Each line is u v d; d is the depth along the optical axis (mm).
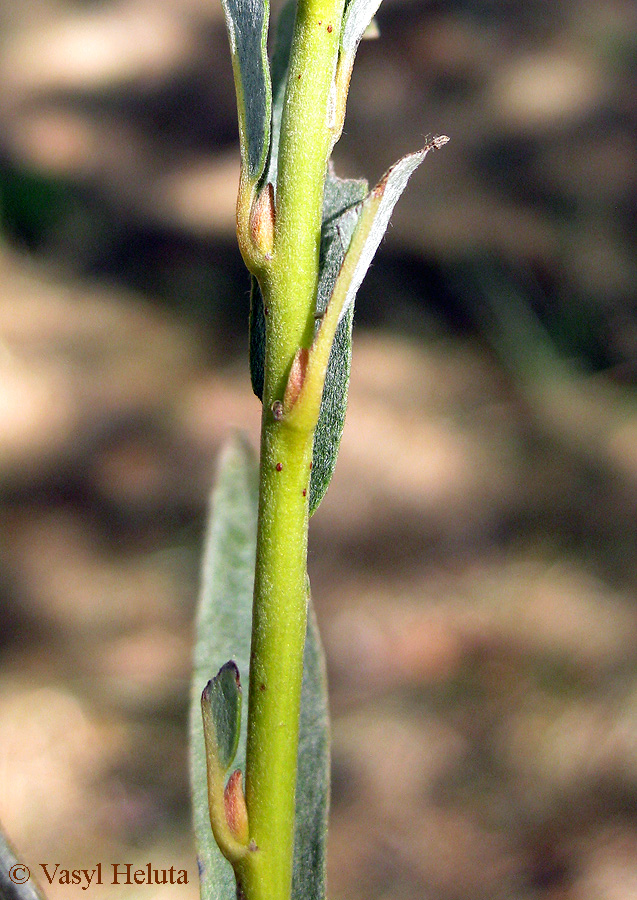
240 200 155
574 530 704
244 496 188
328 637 642
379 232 158
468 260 911
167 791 538
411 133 1058
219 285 957
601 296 876
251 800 158
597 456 755
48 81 1230
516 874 502
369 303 910
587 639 620
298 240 155
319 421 164
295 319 155
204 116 1179
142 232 1020
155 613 667
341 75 155
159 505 750
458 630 642
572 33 1232
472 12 1260
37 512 749
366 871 506
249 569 185
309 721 177
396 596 667
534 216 961
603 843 513
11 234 999
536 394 818
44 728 573
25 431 812
